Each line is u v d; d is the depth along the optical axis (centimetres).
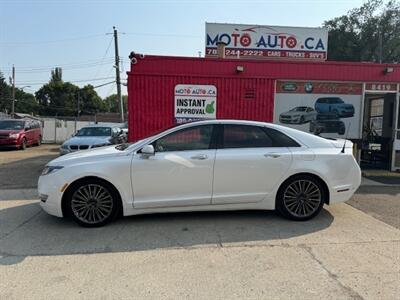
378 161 1242
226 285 374
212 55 1489
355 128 1137
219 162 568
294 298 349
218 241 500
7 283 377
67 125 2995
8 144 1994
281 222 585
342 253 459
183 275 396
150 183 558
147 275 396
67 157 579
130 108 1061
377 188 880
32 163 1382
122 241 498
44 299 346
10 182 949
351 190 609
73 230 543
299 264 426
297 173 587
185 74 1067
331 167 594
